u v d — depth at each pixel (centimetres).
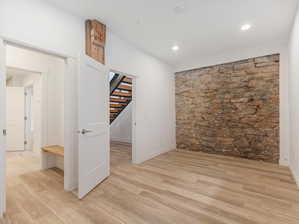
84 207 176
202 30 268
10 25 163
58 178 257
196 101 422
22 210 170
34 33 182
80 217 159
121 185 231
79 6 205
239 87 354
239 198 192
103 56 257
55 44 201
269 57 318
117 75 470
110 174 273
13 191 213
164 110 423
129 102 559
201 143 416
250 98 340
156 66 396
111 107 545
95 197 197
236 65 356
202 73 409
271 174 264
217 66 383
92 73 222
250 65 339
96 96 232
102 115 249
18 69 284
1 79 160
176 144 466
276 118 314
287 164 302
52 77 321
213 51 363
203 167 304
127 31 272
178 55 386
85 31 236
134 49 327
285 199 189
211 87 394
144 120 353
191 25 253
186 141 445
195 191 211
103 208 174
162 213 164
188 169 295
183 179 250
